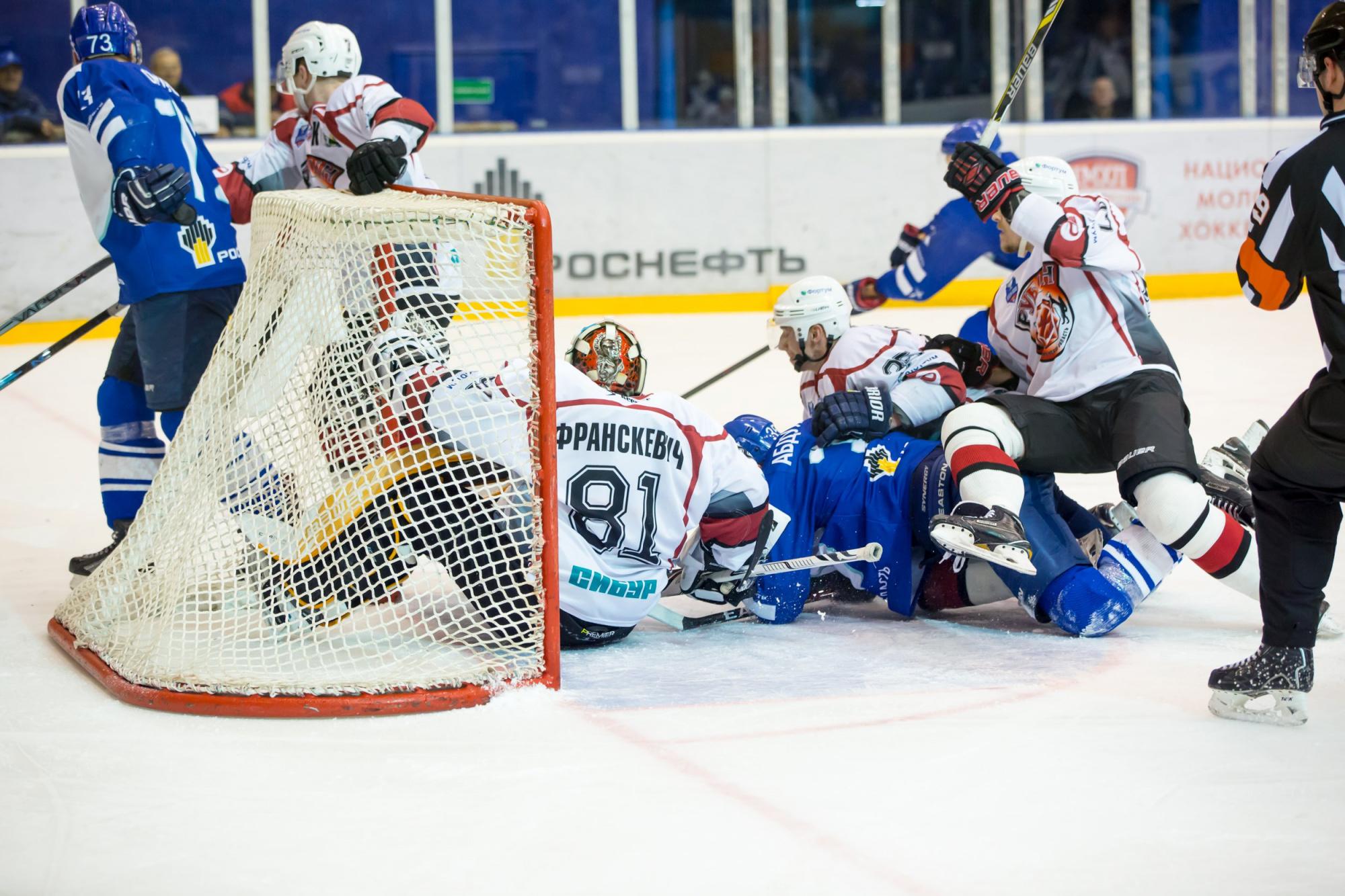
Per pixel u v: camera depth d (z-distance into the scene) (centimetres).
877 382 1056
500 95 3194
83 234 2831
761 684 862
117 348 1212
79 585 998
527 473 862
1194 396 2042
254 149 3048
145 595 938
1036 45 1074
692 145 3186
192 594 891
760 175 3219
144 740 775
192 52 3036
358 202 919
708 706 821
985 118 3334
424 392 860
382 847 631
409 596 927
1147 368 945
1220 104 3388
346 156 1122
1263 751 735
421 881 597
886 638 972
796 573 996
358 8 3112
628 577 920
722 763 727
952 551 892
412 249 884
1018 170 1002
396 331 873
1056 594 947
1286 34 3366
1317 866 604
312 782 710
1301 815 655
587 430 888
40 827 657
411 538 879
